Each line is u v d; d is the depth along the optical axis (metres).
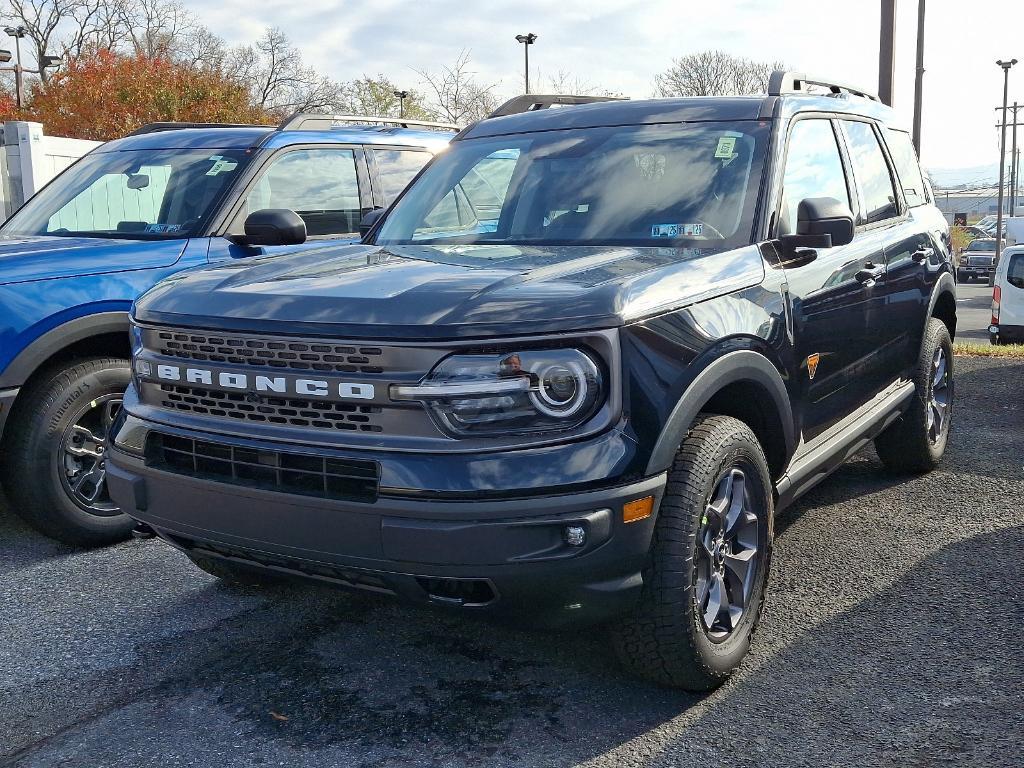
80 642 3.63
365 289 2.95
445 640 3.60
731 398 3.43
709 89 50.75
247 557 3.04
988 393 8.17
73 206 5.59
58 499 4.44
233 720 3.06
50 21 47.47
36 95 31.36
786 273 3.59
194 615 3.86
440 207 4.23
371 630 3.70
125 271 4.69
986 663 3.33
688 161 3.89
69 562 4.46
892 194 5.04
